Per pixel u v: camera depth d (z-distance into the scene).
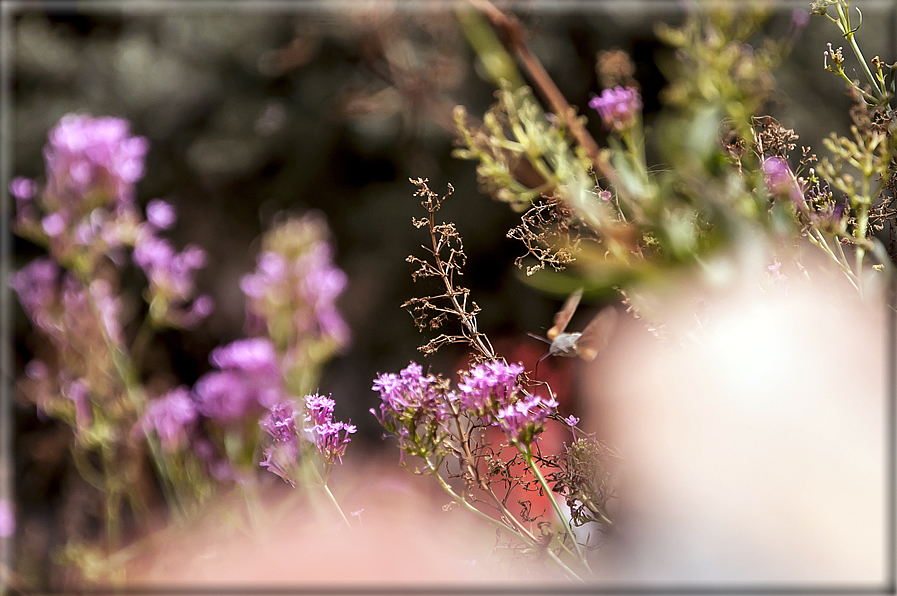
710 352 1.31
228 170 6.86
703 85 1.54
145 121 7.18
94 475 2.66
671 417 1.30
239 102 7.14
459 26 3.15
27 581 2.40
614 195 1.45
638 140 1.49
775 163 1.40
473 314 1.43
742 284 1.32
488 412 1.39
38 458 3.11
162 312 2.42
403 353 5.49
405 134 4.84
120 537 2.51
